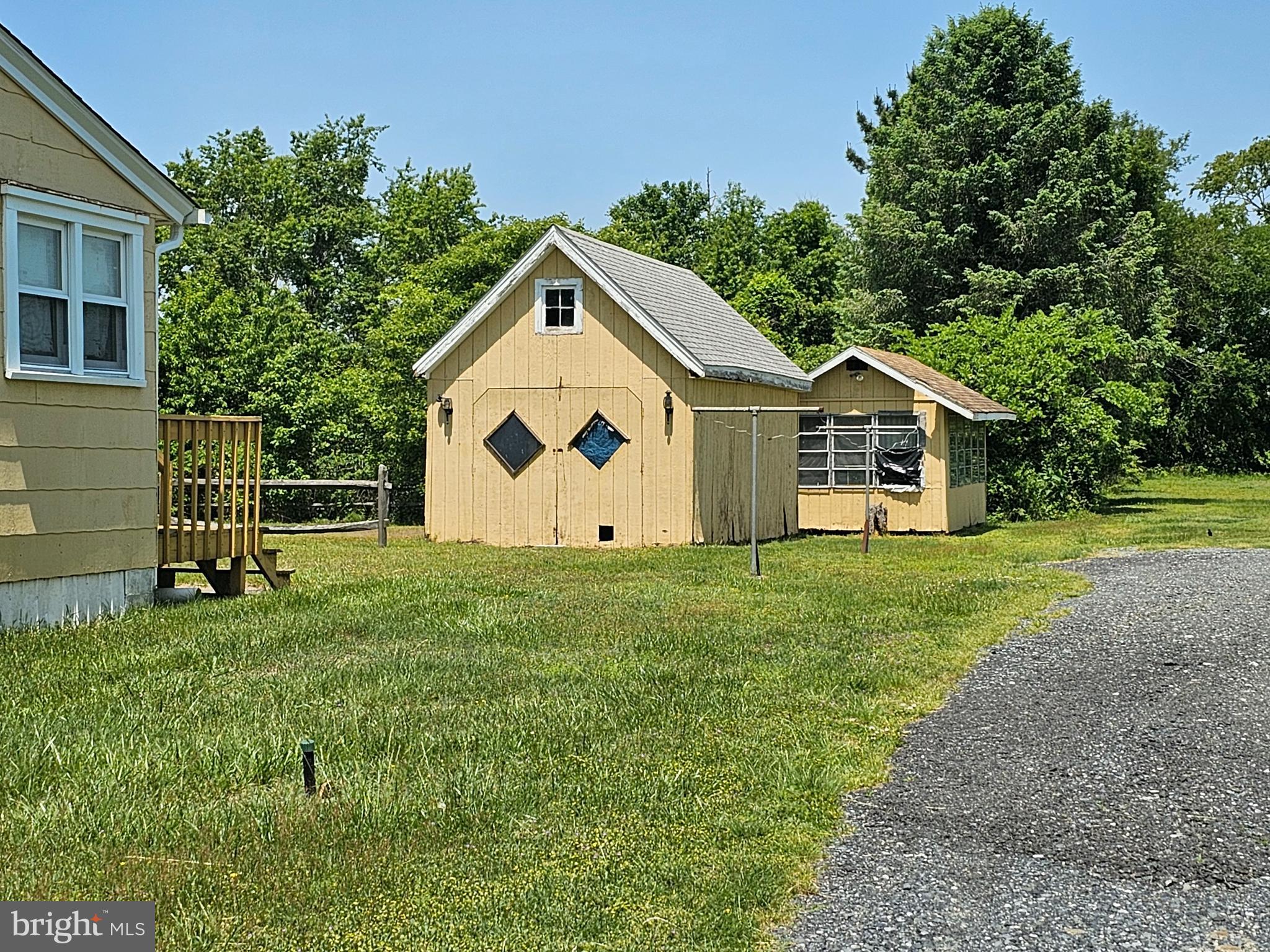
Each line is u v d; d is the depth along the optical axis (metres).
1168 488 39.91
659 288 20.91
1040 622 11.26
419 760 6.46
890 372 22.73
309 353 29.50
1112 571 15.30
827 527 23.50
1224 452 49.12
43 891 4.71
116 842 5.22
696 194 60.84
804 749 6.83
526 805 5.79
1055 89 37.59
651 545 18.95
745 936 4.50
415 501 28.34
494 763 6.44
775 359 22.52
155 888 4.76
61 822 5.38
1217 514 27.08
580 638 9.94
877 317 38.16
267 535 21.86
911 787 6.31
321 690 7.99
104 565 10.88
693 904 4.75
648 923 4.59
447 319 28.39
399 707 7.59
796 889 4.95
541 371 19.48
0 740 6.59
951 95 38.09
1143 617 11.47
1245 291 48.28
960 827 5.71
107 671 8.37
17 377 10.02
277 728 6.93
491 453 19.75
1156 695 8.30
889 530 23.00
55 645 9.22
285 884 4.83
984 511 26.00
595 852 5.27
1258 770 6.60
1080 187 35.91
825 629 10.58
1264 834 5.63
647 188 59.31
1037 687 8.56
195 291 28.50
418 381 28.17
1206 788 6.29
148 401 11.41
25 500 10.12
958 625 10.93
